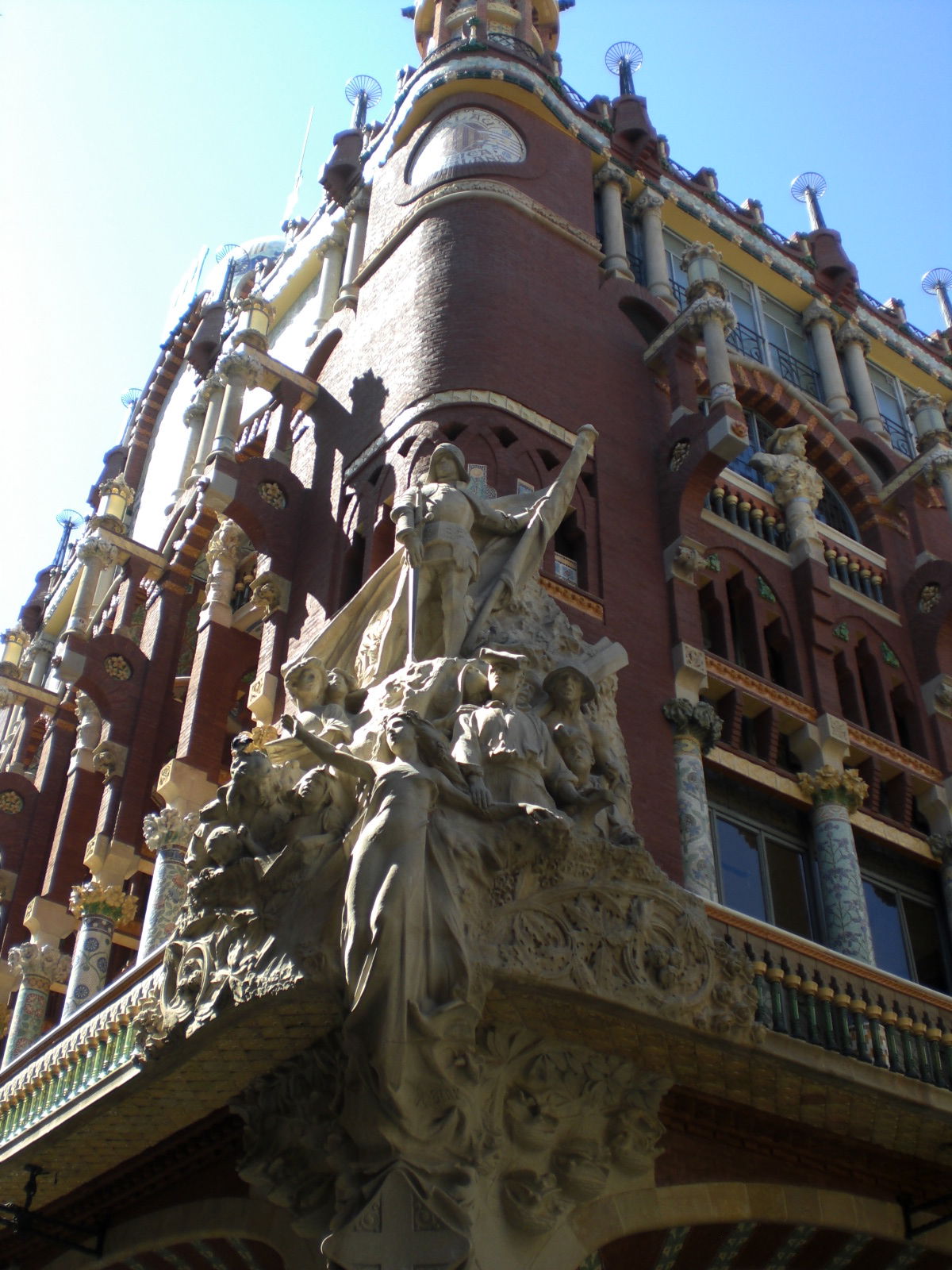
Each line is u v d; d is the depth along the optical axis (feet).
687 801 49.29
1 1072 45.60
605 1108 35.94
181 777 54.24
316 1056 33.86
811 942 39.14
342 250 75.56
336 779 34.32
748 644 58.75
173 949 35.17
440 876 31.63
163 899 50.98
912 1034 39.68
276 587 57.82
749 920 38.11
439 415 54.90
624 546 56.03
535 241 64.95
